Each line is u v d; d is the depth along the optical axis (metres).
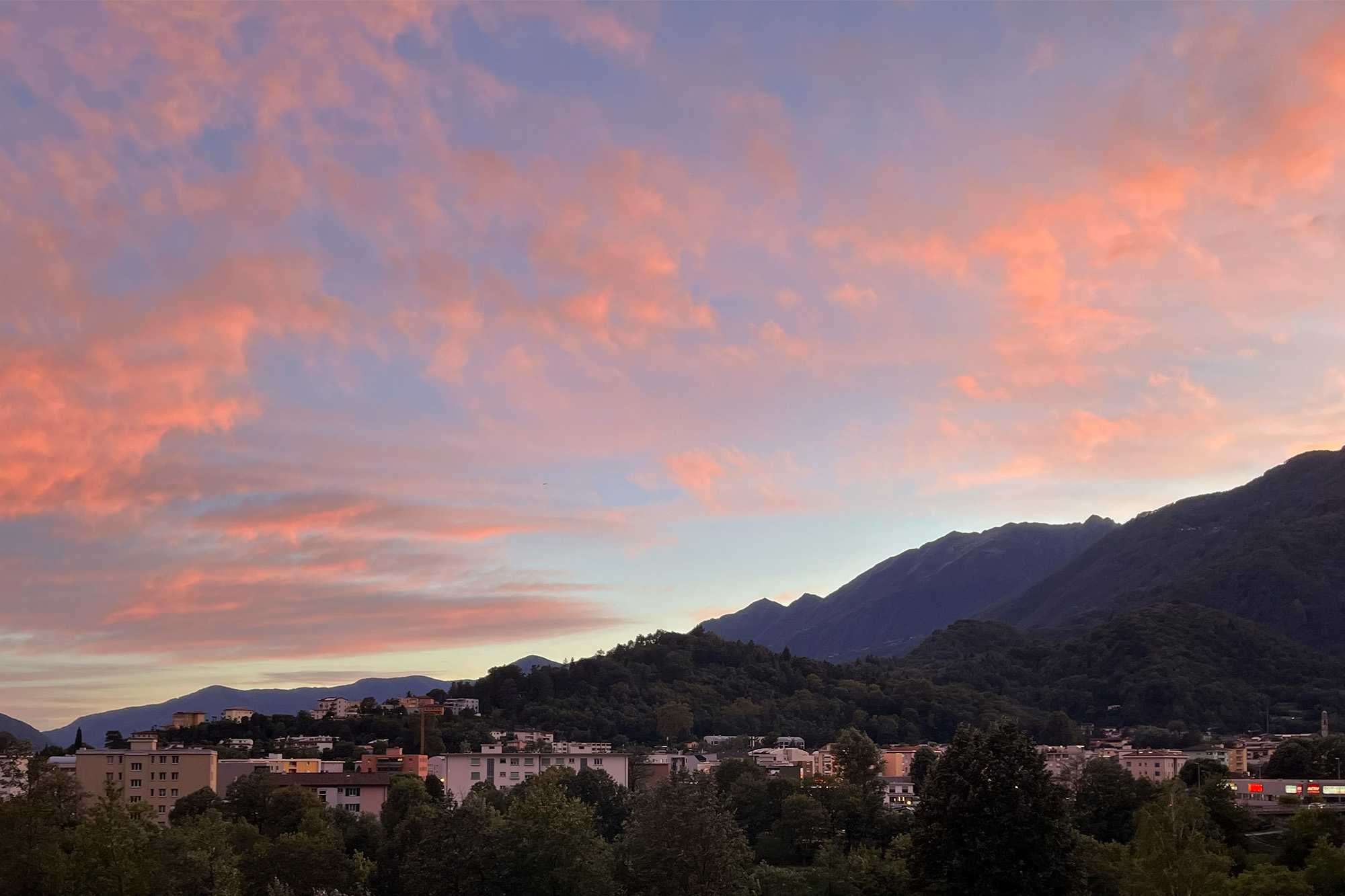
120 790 100.25
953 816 86.88
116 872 91.38
